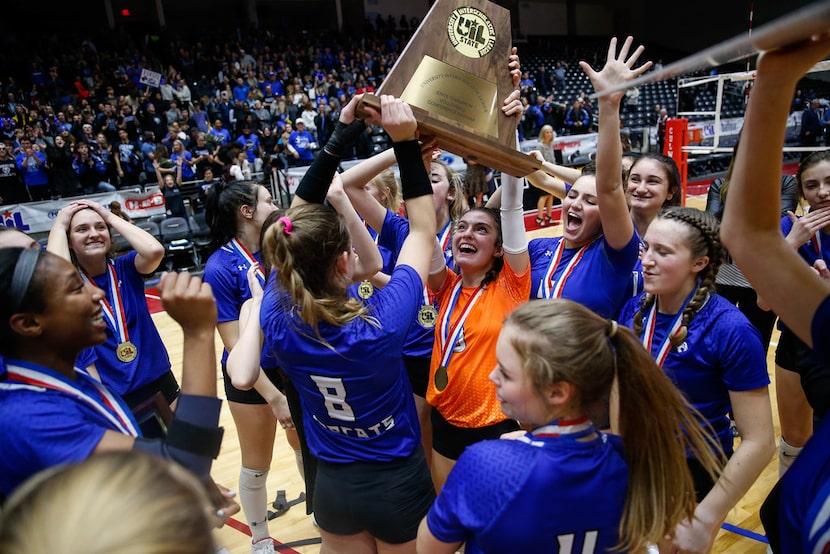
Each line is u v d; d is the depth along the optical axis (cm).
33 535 58
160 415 153
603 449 118
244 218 269
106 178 1064
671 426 121
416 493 172
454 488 117
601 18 2644
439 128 162
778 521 104
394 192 339
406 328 157
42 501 61
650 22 2514
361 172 238
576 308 123
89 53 1425
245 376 187
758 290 104
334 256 153
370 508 168
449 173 298
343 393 159
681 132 759
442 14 166
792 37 66
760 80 95
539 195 1203
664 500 118
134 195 976
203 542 63
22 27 1783
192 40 1711
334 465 172
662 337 190
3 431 110
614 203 188
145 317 259
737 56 74
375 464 168
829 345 95
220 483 347
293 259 150
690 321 181
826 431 95
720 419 183
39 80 1329
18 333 118
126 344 246
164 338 657
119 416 135
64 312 120
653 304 196
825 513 88
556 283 222
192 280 125
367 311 155
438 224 300
